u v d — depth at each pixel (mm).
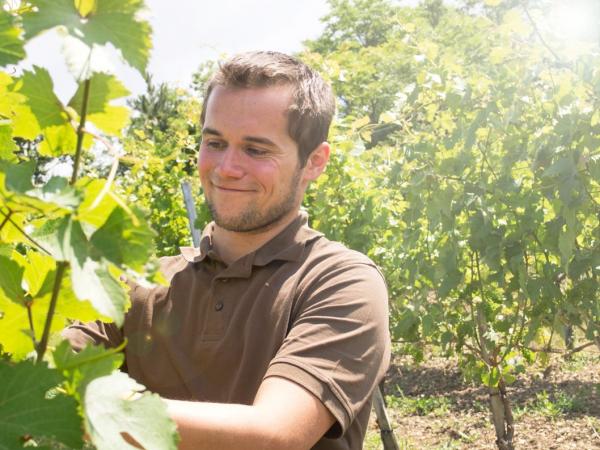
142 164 574
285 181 1515
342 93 20094
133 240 504
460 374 9258
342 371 1327
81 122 515
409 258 5176
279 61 1509
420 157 4609
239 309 1521
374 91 20672
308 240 1574
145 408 525
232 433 1096
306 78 1528
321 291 1460
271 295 1509
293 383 1265
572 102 3836
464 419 7531
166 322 1574
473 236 4273
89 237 501
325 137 1594
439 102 4707
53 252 486
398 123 5121
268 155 1486
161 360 1573
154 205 7406
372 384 1392
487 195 4461
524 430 7082
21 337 586
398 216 6062
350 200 5781
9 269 558
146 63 506
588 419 7117
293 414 1214
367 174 5785
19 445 474
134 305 1605
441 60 4559
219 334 1529
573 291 4039
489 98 4324
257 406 1187
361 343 1384
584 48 3979
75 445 488
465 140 4273
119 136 555
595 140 3727
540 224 4121
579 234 4016
